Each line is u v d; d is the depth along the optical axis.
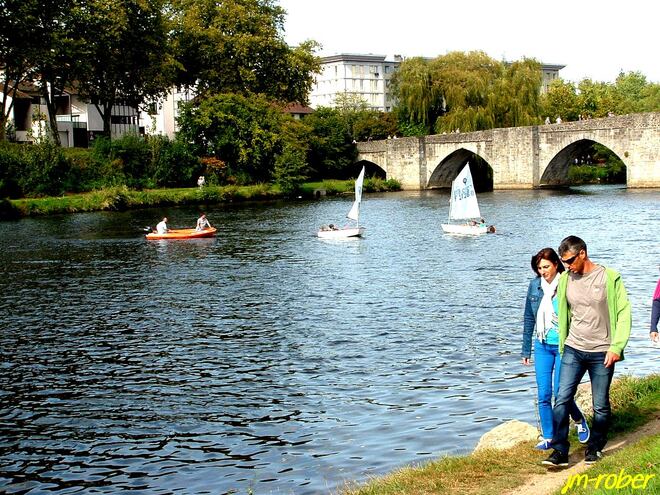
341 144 138.88
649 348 26.62
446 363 26.62
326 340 30.59
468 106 126.31
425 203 100.62
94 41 97.25
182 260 54.75
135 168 113.19
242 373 26.47
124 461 19.44
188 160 116.69
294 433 20.67
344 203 104.31
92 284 45.12
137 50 103.81
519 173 115.25
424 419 21.03
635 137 101.44
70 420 22.41
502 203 91.69
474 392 23.19
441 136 125.88
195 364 27.72
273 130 119.38
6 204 92.00
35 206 93.56
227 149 120.56
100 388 25.25
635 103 156.00
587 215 74.12
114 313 36.78
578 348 13.57
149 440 20.73
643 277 41.22
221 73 122.69
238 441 20.36
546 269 14.23
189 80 124.19
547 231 64.25
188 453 19.75
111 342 31.19
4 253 59.28
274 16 127.25
